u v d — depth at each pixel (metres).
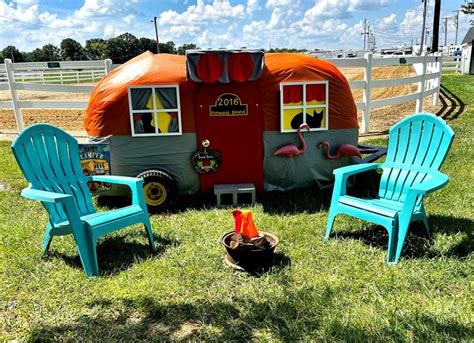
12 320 2.81
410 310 2.77
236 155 4.97
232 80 4.72
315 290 3.03
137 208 3.73
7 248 3.84
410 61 9.49
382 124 9.80
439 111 10.80
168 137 4.85
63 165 3.97
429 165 3.93
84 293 3.11
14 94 9.58
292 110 4.91
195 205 5.04
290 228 4.20
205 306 2.90
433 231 3.95
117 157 4.87
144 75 4.76
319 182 5.22
